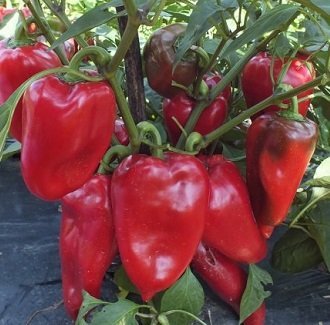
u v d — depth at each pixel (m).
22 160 0.24
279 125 0.26
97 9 0.23
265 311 0.31
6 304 0.31
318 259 0.33
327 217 0.31
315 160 0.38
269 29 0.23
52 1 0.31
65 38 0.23
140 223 0.25
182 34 0.29
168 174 0.25
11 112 0.21
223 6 0.27
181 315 0.28
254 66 0.30
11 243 0.37
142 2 0.26
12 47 0.28
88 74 0.24
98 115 0.23
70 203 0.27
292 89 0.25
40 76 0.22
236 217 0.27
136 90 0.29
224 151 0.33
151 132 0.26
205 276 0.30
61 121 0.23
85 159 0.24
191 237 0.25
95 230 0.26
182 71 0.29
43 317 0.31
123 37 0.23
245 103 0.33
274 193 0.27
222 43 0.28
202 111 0.29
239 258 0.28
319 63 0.31
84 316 0.28
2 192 0.44
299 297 0.33
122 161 0.26
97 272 0.27
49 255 0.36
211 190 0.27
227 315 0.31
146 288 0.26
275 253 0.33
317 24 0.24
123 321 0.26
